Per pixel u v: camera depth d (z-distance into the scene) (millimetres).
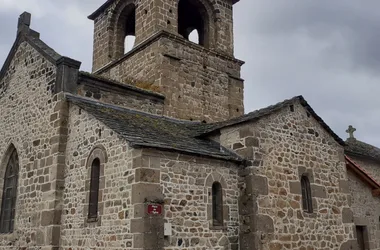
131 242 11086
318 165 15828
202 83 20109
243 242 13148
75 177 13703
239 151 13977
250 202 13258
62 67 15227
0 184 17062
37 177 15031
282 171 14406
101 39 22906
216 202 13203
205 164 12992
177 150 12180
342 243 15594
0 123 18250
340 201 16172
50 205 13938
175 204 11891
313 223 14812
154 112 17812
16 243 15250
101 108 14875
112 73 21672
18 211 15586
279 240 13523
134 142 11516
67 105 14883
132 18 23250
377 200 19578
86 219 12742
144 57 19812
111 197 12047
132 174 11531
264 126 14352
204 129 15766
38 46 16812
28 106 16594
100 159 12797
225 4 22719
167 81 18703
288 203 14211
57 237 13617
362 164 22062
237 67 22016
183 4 22344
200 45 21172
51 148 14664
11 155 17281
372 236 18766
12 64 18484
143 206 11109
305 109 16047
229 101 21047
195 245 12070
